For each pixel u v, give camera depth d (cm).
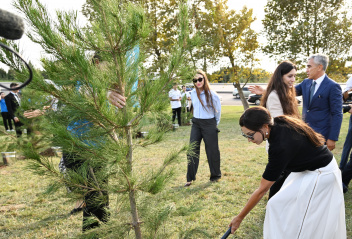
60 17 146
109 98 176
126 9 160
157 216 189
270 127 200
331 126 344
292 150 196
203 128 454
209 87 445
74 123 180
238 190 420
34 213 357
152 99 174
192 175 448
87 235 181
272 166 198
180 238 214
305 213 200
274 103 306
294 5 1474
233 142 808
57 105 173
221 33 1523
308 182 202
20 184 470
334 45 1462
